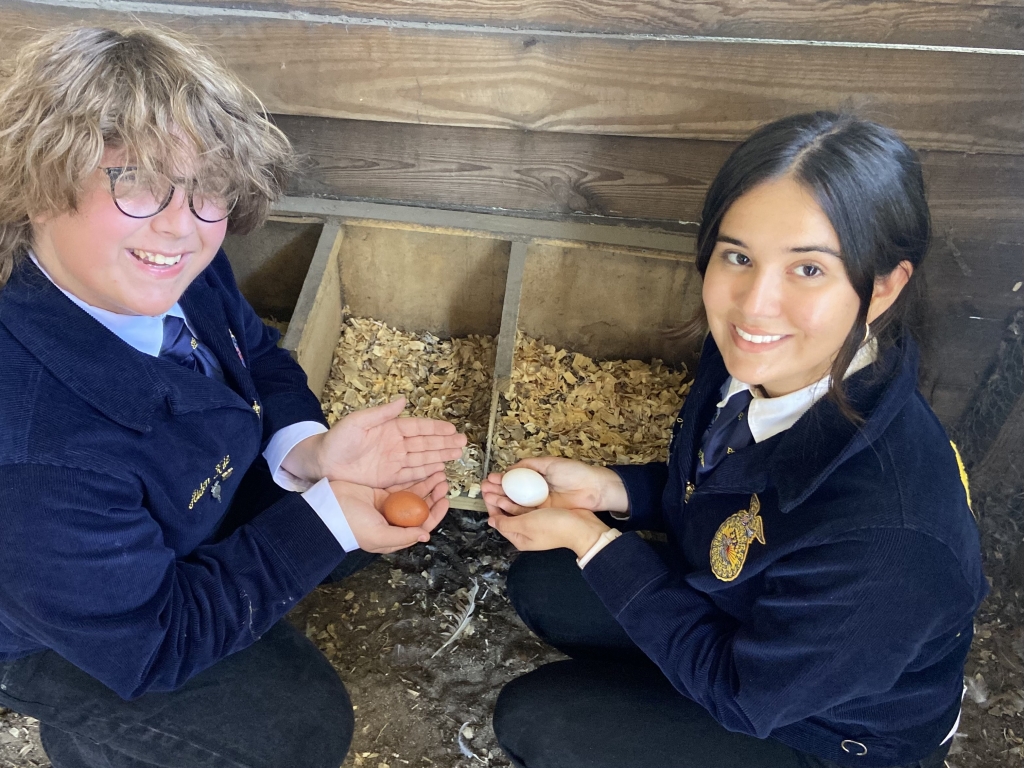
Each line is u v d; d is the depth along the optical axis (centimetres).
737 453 74
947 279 120
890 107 106
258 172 69
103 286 64
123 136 57
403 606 117
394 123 119
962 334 125
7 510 62
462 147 121
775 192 59
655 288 127
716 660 76
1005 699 111
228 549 82
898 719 72
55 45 58
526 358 135
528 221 127
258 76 114
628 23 103
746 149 62
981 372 128
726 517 78
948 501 64
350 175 127
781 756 79
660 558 86
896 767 74
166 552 74
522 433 121
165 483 76
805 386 71
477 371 134
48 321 65
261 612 80
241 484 105
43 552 64
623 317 132
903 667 66
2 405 62
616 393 131
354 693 108
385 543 88
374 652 112
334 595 118
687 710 83
